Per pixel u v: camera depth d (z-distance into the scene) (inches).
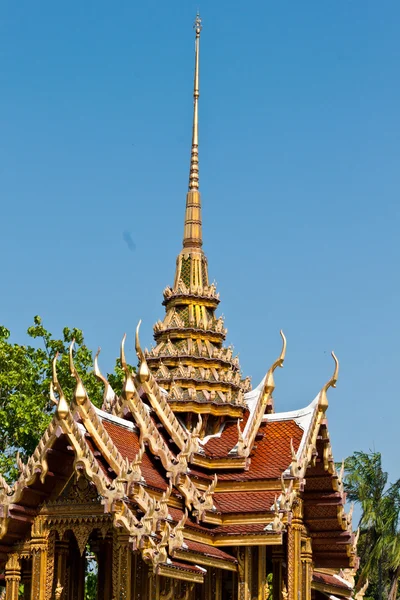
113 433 1492.4
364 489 3380.9
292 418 1674.5
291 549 1605.6
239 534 1520.7
